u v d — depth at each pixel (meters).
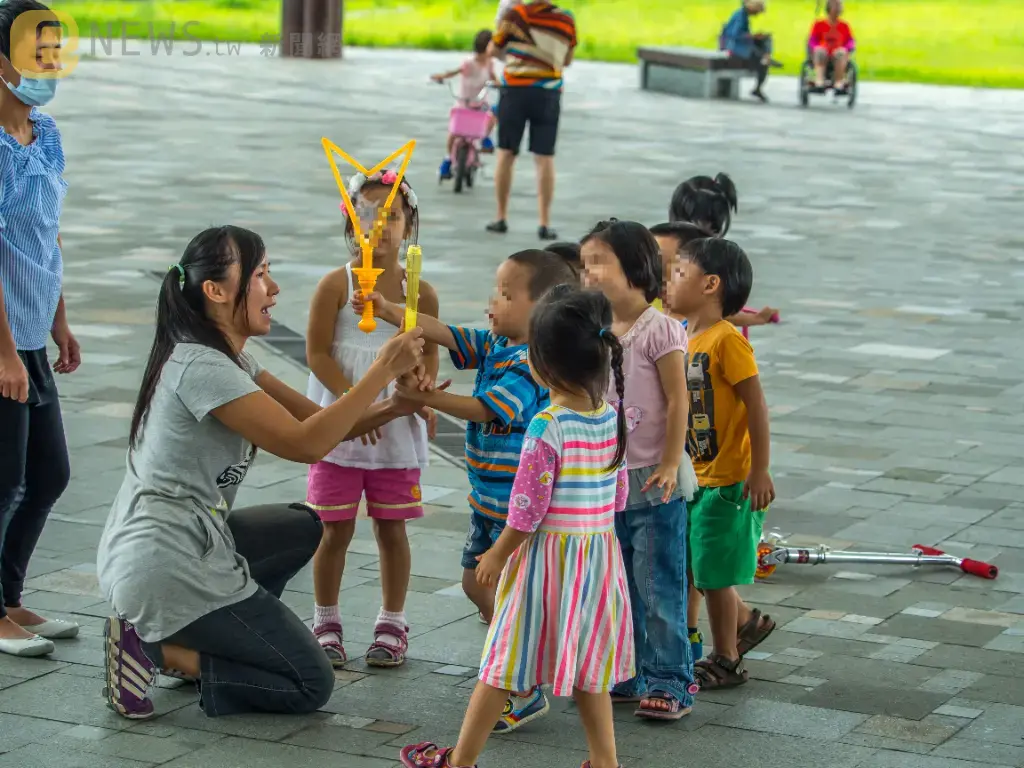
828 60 48.50
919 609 9.89
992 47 70.75
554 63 23.81
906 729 7.98
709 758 7.61
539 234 24.42
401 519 8.87
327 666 8.11
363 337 9.02
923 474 12.88
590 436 7.18
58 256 9.25
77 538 10.79
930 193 31.44
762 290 21.12
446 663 8.86
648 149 36.69
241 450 8.17
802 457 13.34
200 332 8.03
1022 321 19.47
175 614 7.87
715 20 78.56
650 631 8.16
